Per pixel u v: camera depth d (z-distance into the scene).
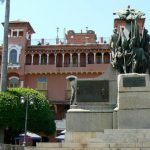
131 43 20.92
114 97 20.53
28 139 43.25
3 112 35.97
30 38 66.56
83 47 62.44
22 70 62.34
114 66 21.05
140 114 19.23
